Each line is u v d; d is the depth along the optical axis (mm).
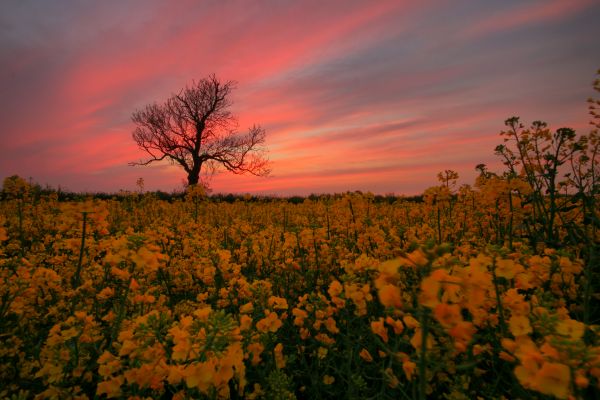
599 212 4535
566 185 4984
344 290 2682
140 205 11469
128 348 1821
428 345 1428
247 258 5324
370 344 2721
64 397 2100
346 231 5965
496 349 2074
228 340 1614
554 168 4477
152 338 1797
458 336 1221
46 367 2133
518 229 4703
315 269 4656
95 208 3270
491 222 5445
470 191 6711
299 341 2879
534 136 5031
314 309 2713
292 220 9102
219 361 1586
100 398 2256
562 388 1132
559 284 2771
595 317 2965
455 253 4145
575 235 4125
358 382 2238
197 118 32969
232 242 6352
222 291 3178
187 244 5086
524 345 1306
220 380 1545
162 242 5230
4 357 2611
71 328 2201
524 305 1959
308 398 2648
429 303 1230
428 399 2432
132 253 2246
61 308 3203
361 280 2957
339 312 2904
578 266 2584
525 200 4488
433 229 5582
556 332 1381
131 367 1855
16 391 2383
